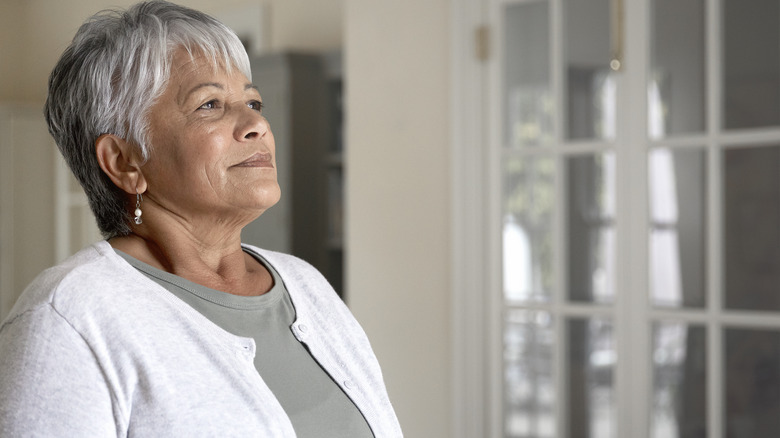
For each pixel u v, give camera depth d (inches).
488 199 135.9
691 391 119.1
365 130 147.3
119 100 44.2
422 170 140.6
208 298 45.2
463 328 136.6
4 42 286.5
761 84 112.6
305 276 53.7
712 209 116.8
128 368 39.4
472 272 136.3
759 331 113.7
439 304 138.9
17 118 265.7
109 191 46.2
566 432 130.0
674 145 119.6
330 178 187.0
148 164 44.9
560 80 129.0
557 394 130.2
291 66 180.2
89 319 39.5
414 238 141.6
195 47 45.4
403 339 143.3
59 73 45.6
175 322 41.9
